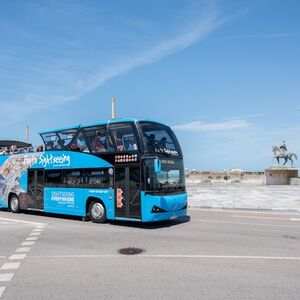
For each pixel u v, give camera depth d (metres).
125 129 15.34
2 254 10.24
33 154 19.86
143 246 11.02
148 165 14.54
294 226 15.15
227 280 7.47
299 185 44.41
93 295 6.73
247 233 13.32
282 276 7.75
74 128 17.58
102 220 16.17
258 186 44.06
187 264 8.80
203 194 32.66
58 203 18.11
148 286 7.16
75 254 10.09
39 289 7.15
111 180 15.67
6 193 21.70
